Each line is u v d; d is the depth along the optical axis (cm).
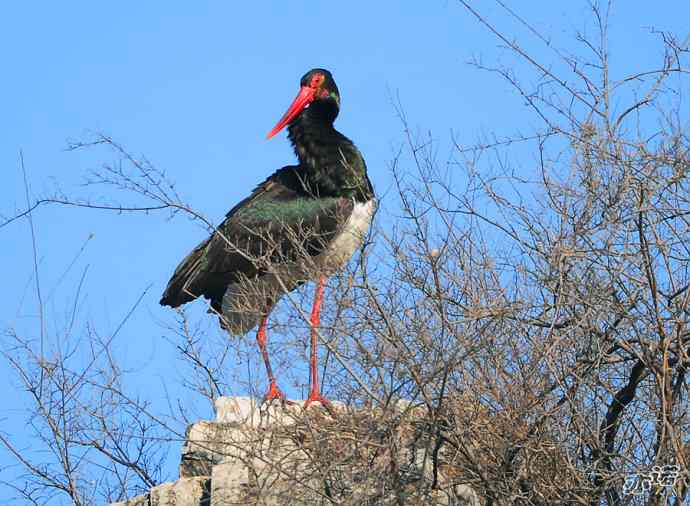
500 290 1138
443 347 1091
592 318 1143
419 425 1146
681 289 1135
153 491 1286
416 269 1137
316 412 1238
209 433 1286
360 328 1112
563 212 1141
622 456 1083
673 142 1138
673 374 1156
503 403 1114
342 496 1092
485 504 1140
